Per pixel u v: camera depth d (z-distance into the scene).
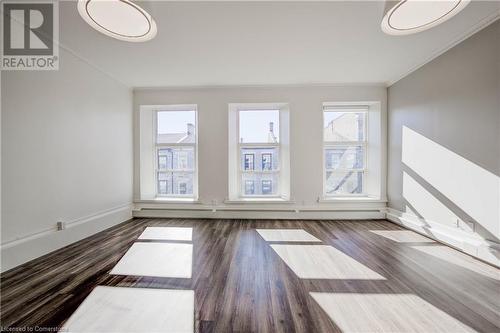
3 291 1.78
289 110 4.11
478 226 2.37
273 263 2.32
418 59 3.06
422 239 3.03
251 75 3.65
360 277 2.03
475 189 2.39
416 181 3.29
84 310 1.56
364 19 2.23
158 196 4.56
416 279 2.00
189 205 4.22
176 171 4.53
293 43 2.68
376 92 4.03
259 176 4.47
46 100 2.52
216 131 4.17
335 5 2.03
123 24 1.73
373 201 4.05
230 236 3.19
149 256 2.49
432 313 1.55
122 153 3.93
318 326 1.42
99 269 2.17
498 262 2.18
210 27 2.34
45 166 2.51
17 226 2.23
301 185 4.12
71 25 2.31
